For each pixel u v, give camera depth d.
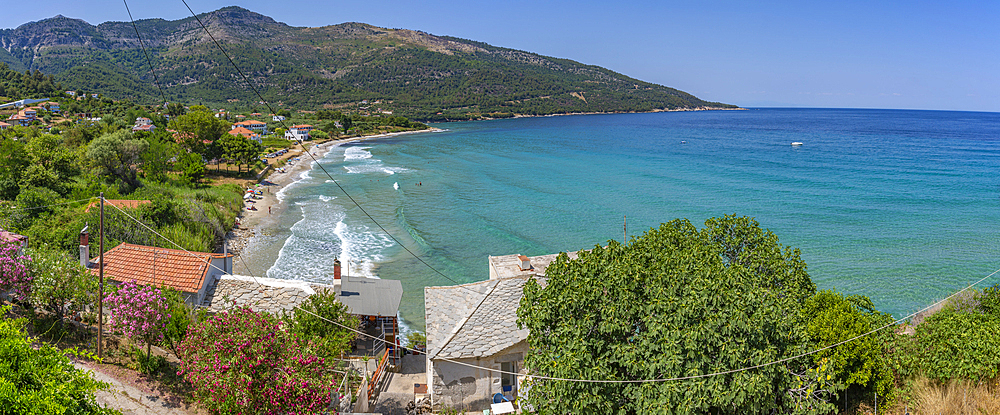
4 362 14.27
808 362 19.12
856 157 151.62
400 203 92.50
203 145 116.75
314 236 69.31
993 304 28.91
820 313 22.56
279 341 18.77
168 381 21.59
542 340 18.42
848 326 21.80
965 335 20.98
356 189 106.44
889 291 50.06
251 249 62.69
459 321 24.86
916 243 64.88
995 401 19.64
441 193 102.25
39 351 15.30
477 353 23.52
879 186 103.62
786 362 18.16
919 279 52.94
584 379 16.80
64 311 26.17
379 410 24.05
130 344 24.23
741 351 16.69
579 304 17.69
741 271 20.33
